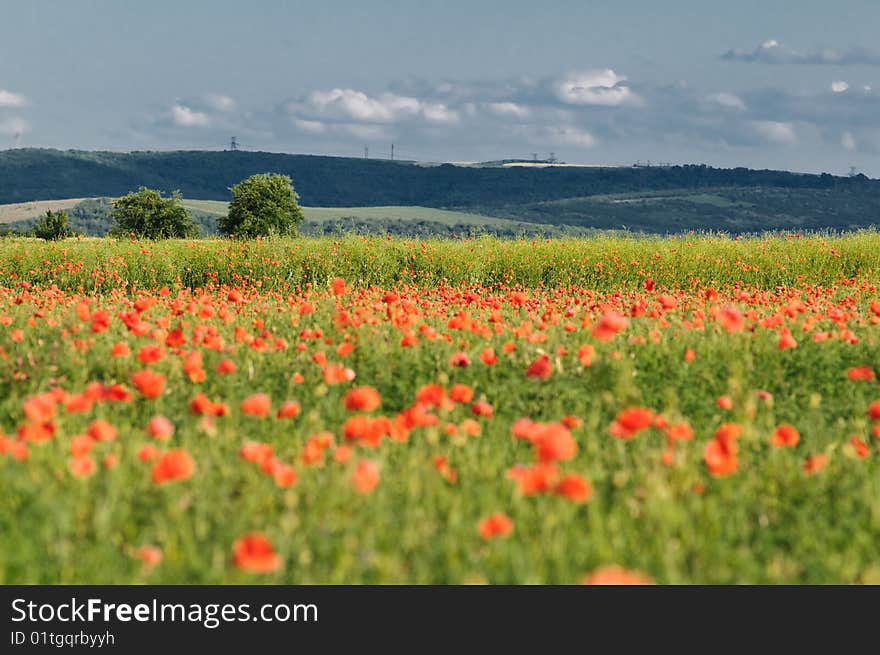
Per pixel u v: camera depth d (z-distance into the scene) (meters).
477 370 31.22
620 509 17.62
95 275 85.56
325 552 15.73
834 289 68.88
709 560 15.85
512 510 17.70
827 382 32.03
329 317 41.19
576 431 24.66
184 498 17.12
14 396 27.05
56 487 17.48
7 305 49.72
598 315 43.31
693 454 20.89
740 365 31.08
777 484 19.83
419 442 21.23
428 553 15.70
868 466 22.19
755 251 96.31
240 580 15.01
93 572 15.27
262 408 19.67
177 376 28.97
